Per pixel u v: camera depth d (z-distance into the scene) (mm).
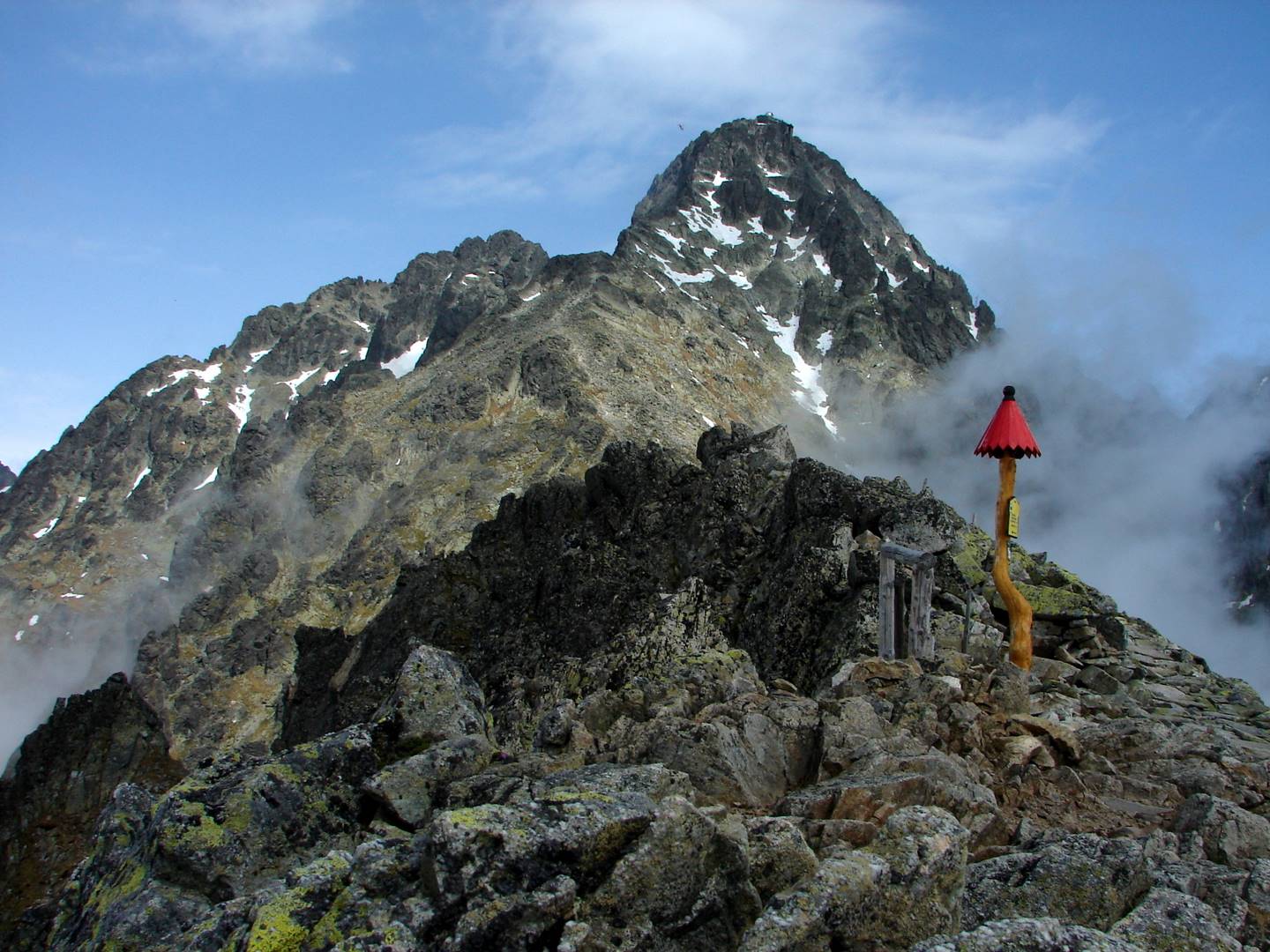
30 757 37531
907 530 26859
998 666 16781
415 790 11195
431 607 46438
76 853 31281
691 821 7891
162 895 10031
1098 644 22828
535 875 7535
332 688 49438
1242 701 20500
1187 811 11578
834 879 7523
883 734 12828
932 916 7691
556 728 12758
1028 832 10633
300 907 8062
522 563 45938
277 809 10867
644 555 38125
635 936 7410
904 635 20875
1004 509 19609
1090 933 7031
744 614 30422
